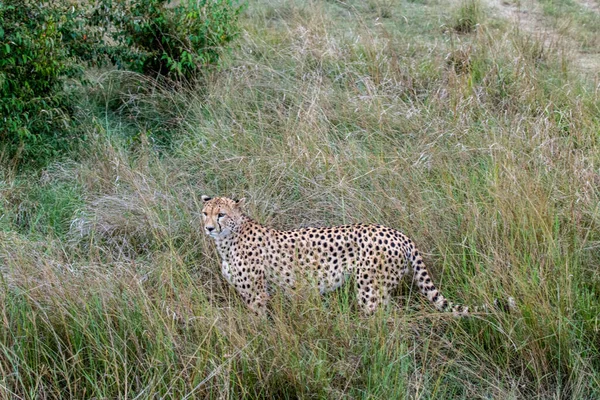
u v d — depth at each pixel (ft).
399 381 16.94
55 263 20.17
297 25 36.14
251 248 20.08
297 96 29.58
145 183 24.70
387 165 24.85
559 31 39.42
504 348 18.38
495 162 23.98
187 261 22.04
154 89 31.14
